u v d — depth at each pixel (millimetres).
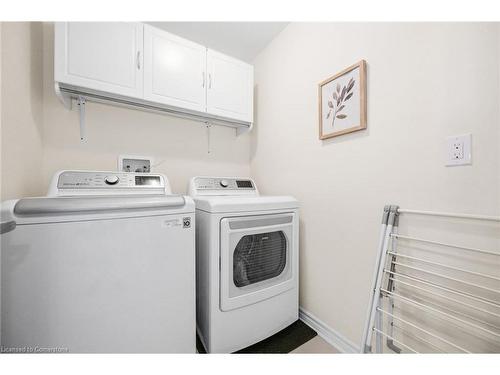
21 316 751
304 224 1609
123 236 910
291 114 1743
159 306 993
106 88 1292
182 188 1931
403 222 1033
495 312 777
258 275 1358
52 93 1436
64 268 804
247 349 1273
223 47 2045
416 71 987
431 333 916
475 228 821
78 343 825
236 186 1833
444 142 897
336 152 1374
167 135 1856
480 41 809
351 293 1276
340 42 1348
